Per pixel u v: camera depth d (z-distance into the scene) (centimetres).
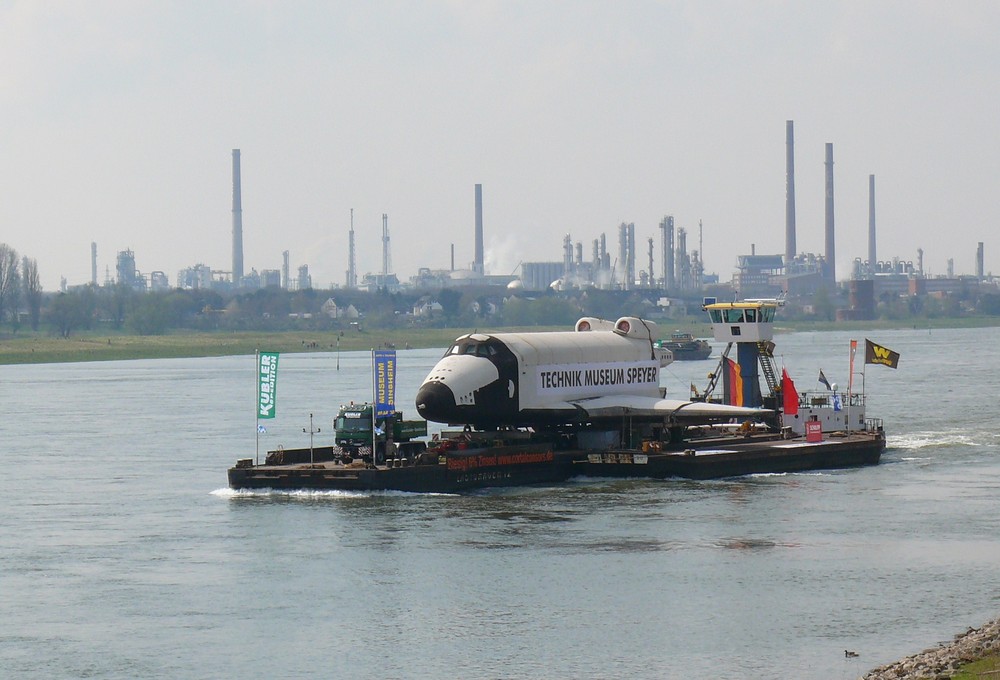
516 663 11956
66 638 12825
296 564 15612
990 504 19438
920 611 13450
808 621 13138
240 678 11681
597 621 13188
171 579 15000
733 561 15625
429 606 13775
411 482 19925
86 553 16388
